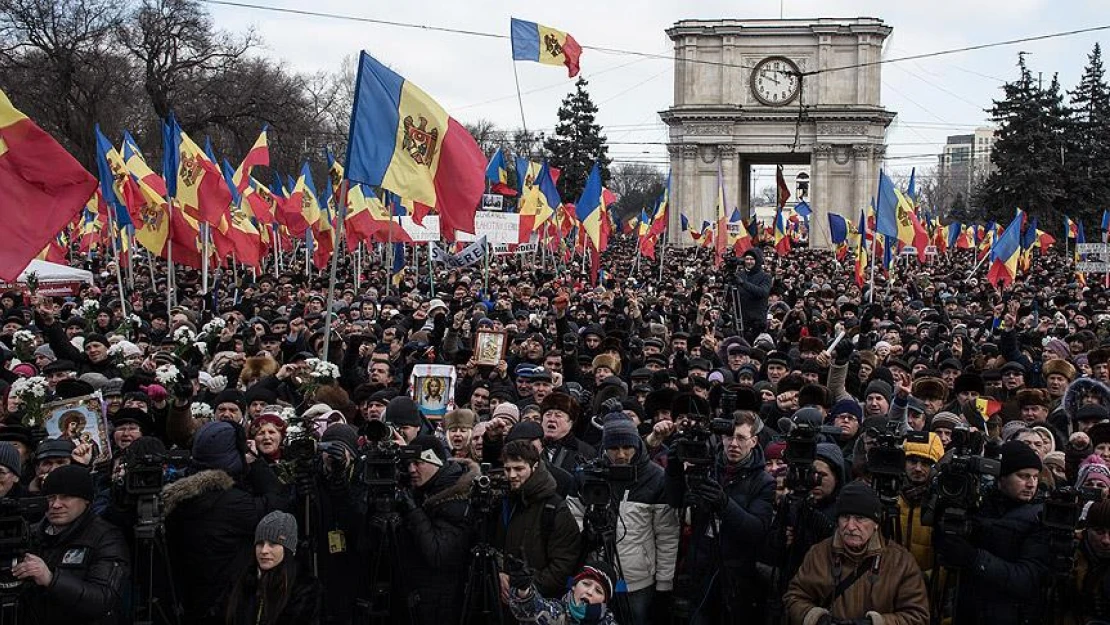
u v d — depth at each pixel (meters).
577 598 6.66
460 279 27.25
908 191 29.75
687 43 87.75
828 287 30.75
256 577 7.31
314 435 8.12
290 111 58.94
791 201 99.19
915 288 35.44
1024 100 74.19
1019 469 7.06
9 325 16.77
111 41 53.62
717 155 87.81
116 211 18.98
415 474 7.61
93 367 14.16
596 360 12.74
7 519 6.16
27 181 10.55
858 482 6.84
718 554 7.40
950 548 6.81
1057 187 74.25
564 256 40.53
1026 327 21.81
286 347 15.73
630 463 7.80
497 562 7.25
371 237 28.88
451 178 12.77
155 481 6.90
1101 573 6.81
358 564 7.61
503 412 9.12
